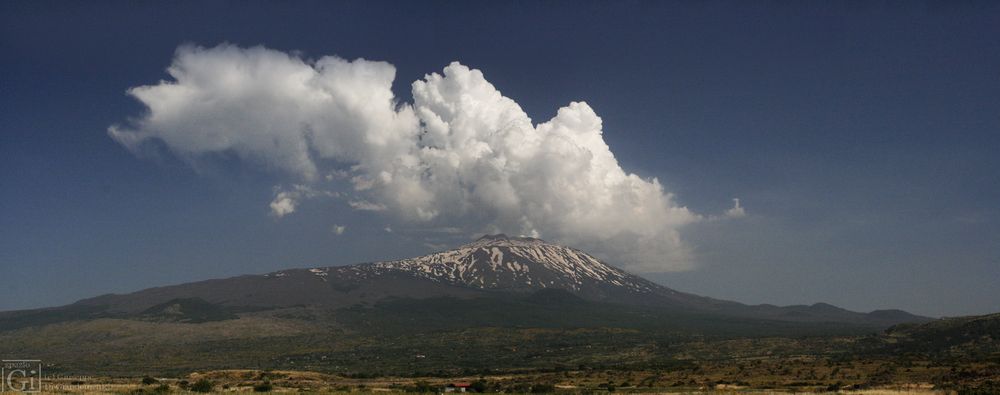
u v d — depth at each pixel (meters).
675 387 142.75
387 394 126.75
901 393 112.50
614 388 141.25
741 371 170.12
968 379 131.12
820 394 116.75
